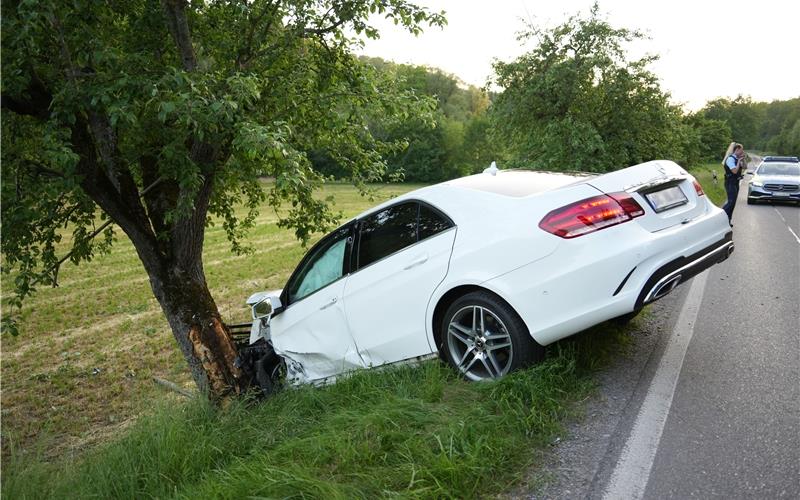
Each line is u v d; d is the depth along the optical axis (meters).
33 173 5.34
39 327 11.45
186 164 5.27
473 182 4.48
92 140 5.74
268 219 30.70
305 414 4.26
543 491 2.76
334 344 5.04
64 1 4.56
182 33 5.66
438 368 4.07
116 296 14.05
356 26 6.20
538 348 3.88
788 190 19.97
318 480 2.84
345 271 4.97
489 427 3.22
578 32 14.58
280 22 6.34
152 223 6.38
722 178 35.03
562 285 3.68
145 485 3.68
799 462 2.91
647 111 15.05
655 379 4.06
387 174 7.78
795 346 4.71
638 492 2.72
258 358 6.21
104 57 4.60
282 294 5.80
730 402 3.65
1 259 6.14
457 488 2.73
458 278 4.06
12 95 4.75
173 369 8.70
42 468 4.28
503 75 15.68
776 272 8.09
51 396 7.96
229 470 3.29
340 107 6.17
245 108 5.57
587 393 3.82
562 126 14.71
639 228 3.78
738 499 2.63
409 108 6.54
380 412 3.51
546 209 3.85
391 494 2.68
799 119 129.75
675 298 6.61
